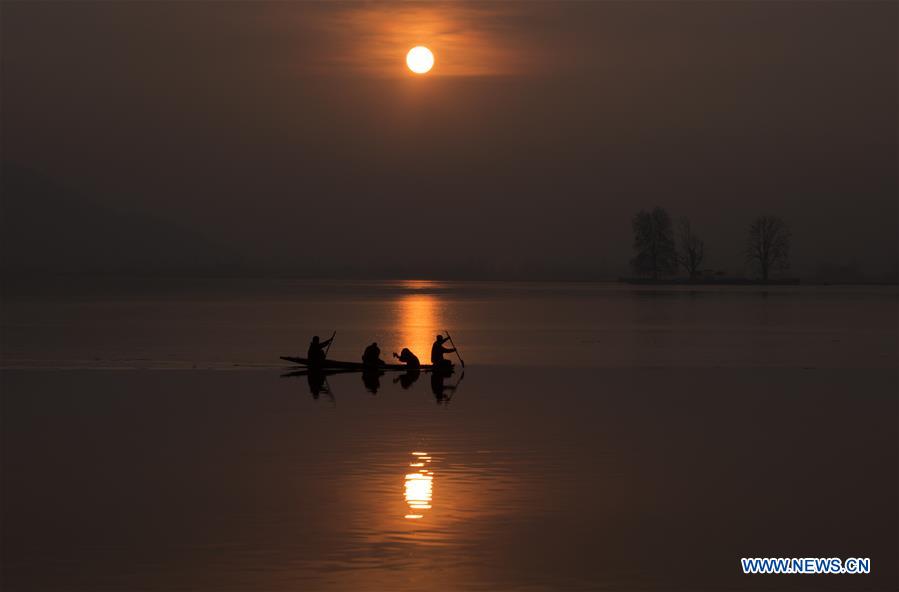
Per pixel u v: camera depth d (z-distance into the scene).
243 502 73.25
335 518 69.12
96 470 83.81
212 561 60.09
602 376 160.00
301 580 56.94
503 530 66.62
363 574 57.97
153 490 76.88
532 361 190.38
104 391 137.00
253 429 104.38
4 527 67.00
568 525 68.00
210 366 175.25
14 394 133.25
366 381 151.50
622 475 82.44
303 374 161.75
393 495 75.50
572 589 56.16
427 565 59.62
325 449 93.06
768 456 90.31
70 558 60.62
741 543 64.56
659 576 58.38
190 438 98.88
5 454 90.56
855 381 152.00
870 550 63.31
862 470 84.62
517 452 91.88
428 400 128.50
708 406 122.62
